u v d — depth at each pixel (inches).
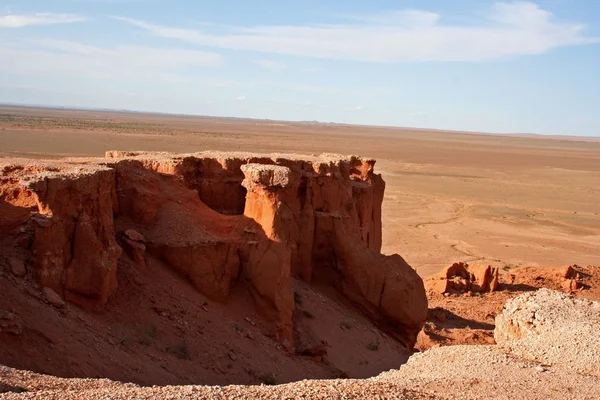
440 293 1603.1
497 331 844.6
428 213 2896.2
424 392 604.4
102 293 751.7
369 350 1032.2
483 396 600.4
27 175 735.1
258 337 896.3
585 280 1736.0
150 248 900.0
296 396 537.0
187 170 1047.0
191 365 760.3
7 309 637.3
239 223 971.3
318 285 1167.6
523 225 2738.7
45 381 545.6
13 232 734.5
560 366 709.3
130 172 939.3
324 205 1164.5
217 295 915.4
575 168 6013.8
